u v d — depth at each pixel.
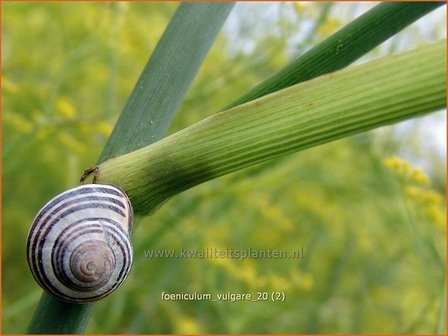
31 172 0.32
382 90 0.07
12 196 0.32
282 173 0.27
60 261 0.10
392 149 0.32
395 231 0.35
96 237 0.10
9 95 0.28
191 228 0.28
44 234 0.10
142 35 0.31
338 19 0.26
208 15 0.11
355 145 0.32
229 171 0.09
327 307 0.32
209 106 0.31
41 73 0.33
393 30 0.10
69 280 0.10
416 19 0.10
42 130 0.27
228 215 0.32
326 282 0.35
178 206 0.26
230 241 0.33
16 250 0.32
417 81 0.07
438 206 0.25
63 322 0.10
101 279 0.10
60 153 0.31
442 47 0.07
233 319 0.26
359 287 0.35
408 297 0.29
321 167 0.34
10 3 0.29
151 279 0.29
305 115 0.08
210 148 0.09
